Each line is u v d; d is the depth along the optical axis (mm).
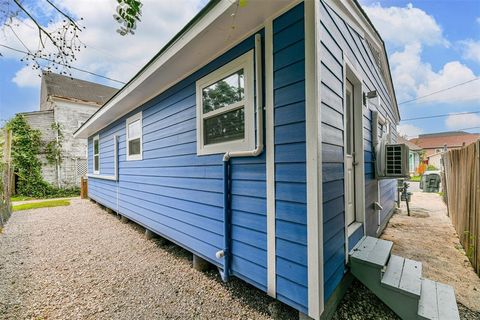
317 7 1721
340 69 2238
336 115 2074
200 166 2834
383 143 3449
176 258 3250
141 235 4387
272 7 1856
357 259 2133
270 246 1968
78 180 12305
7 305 2172
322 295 1654
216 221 2566
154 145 3941
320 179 1675
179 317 1980
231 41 2352
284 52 1874
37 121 11633
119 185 5598
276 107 1934
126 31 1507
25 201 9266
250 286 2463
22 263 3113
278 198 1905
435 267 2906
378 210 3885
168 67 2902
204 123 2807
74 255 3383
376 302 2139
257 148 2031
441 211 6395
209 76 2680
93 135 8141
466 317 1982
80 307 2131
